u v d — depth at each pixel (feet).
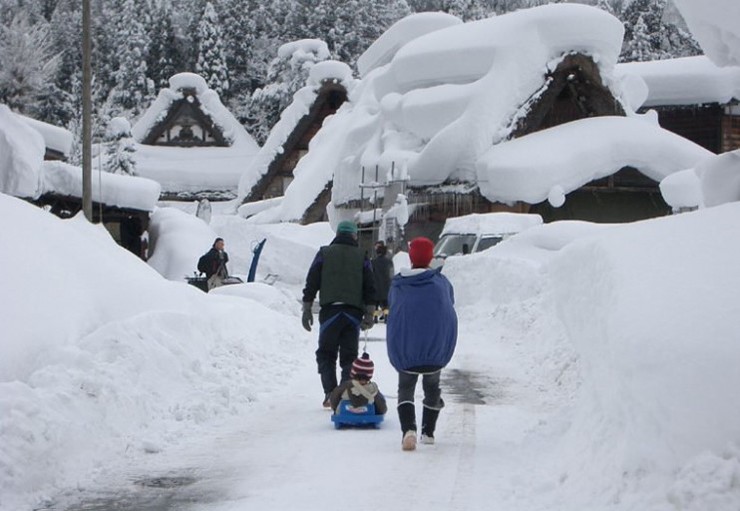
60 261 34.32
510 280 63.46
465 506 20.83
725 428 17.20
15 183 74.90
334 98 207.00
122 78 269.23
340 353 33.65
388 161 128.57
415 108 129.90
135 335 32.68
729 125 146.41
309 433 29.32
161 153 236.22
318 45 254.68
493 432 29.22
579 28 123.85
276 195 209.56
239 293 67.77
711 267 20.76
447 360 27.37
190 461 25.61
